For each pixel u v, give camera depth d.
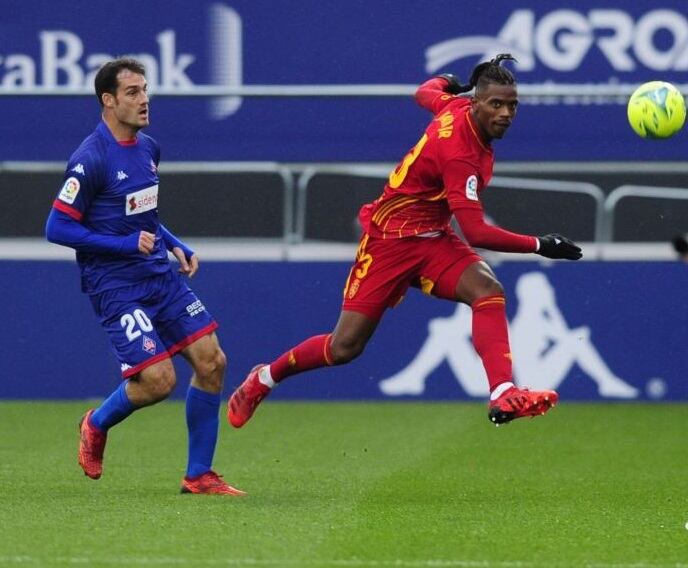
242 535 20.44
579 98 40.22
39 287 40.53
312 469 29.06
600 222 40.62
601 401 40.12
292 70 40.38
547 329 40.09
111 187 24.48
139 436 34.38
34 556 18.77
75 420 36.91
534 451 32.03
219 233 40.81
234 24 40.38
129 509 22.91
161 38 40.47
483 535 20.69
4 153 40.75
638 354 39.97
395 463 30.03
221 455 31.30
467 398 40.53
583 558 18.97
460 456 31.22
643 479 27.81
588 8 39.91
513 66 40.09
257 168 40.72
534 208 40.84
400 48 40.19
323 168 40.78
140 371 24.44
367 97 36.44
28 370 40.72
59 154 40.72
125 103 24.36
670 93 26.39
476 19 40.06
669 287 39.84
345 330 25.62
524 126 40.47
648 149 40.31
